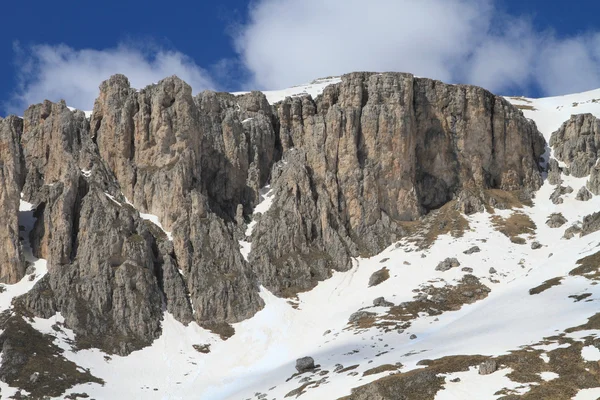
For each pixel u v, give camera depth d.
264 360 149.25
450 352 119.25
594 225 179.38
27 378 136.00
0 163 180.50
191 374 147.38
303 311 168.00
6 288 164.00
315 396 112.62
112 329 157.25
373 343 140.00
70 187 177.38
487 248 182.25
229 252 178.75
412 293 165.12
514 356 109.25
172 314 165.88
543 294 146.12
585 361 103.38
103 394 135.88
